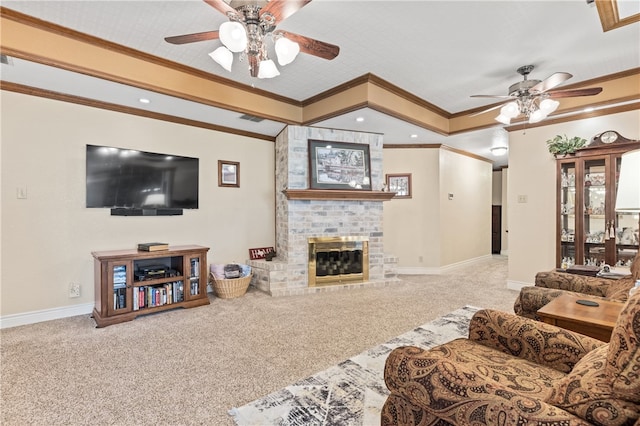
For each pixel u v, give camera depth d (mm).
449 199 6324
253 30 1994
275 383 2129
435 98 4324
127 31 2744
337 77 3646
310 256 4652
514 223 4742
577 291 2648
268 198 5148
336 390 2047
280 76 3615
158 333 2982
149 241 3988
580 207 3926
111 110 3699
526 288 2557
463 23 2592
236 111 3885
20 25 2539
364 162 5004
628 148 3564
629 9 2396
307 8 2400
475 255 7215
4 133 3127
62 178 3424
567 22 2570
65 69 2766
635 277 2482
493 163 8273
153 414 1808
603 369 948
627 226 3646
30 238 3264
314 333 2982
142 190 3883
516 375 1342
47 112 3330
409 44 2914
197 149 4383
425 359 1163
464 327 3135
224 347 2678
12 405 1881
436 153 5992
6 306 3146
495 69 3424
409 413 1191
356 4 2355
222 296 4203
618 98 3562
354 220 4965
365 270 5008
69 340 2814
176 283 3719
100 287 3209
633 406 812
